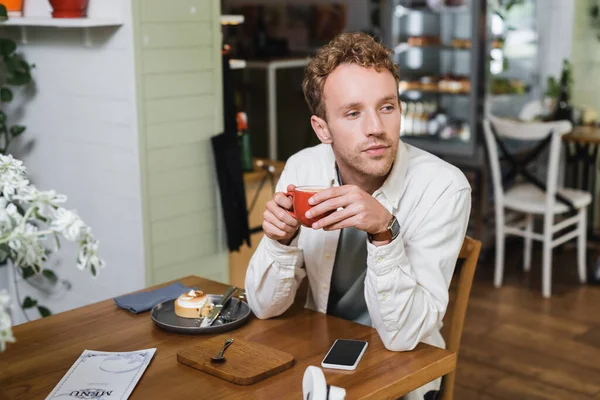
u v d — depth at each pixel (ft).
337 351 4.84
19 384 4.54
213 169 9.88
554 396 9.75
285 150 17.98
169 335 5.25
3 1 9.54
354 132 4.92
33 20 8.91
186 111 9.42
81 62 9.36
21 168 4.35
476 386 10.02
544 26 16.51
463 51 17.02
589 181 16.14
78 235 3.84
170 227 9.48
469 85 16.17
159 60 9.00
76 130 9.66
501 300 13.25
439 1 16.58
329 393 3.54
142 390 4.42
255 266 5.46
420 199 5.46
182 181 9.53
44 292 10.64
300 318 5.55
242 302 5.72
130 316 5.61
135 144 8.95
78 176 9.81
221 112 9.84
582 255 14.10
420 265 5.25
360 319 5.82
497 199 13.85
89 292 10.07
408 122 17.76
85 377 4.56
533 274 14.64
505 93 16.44
